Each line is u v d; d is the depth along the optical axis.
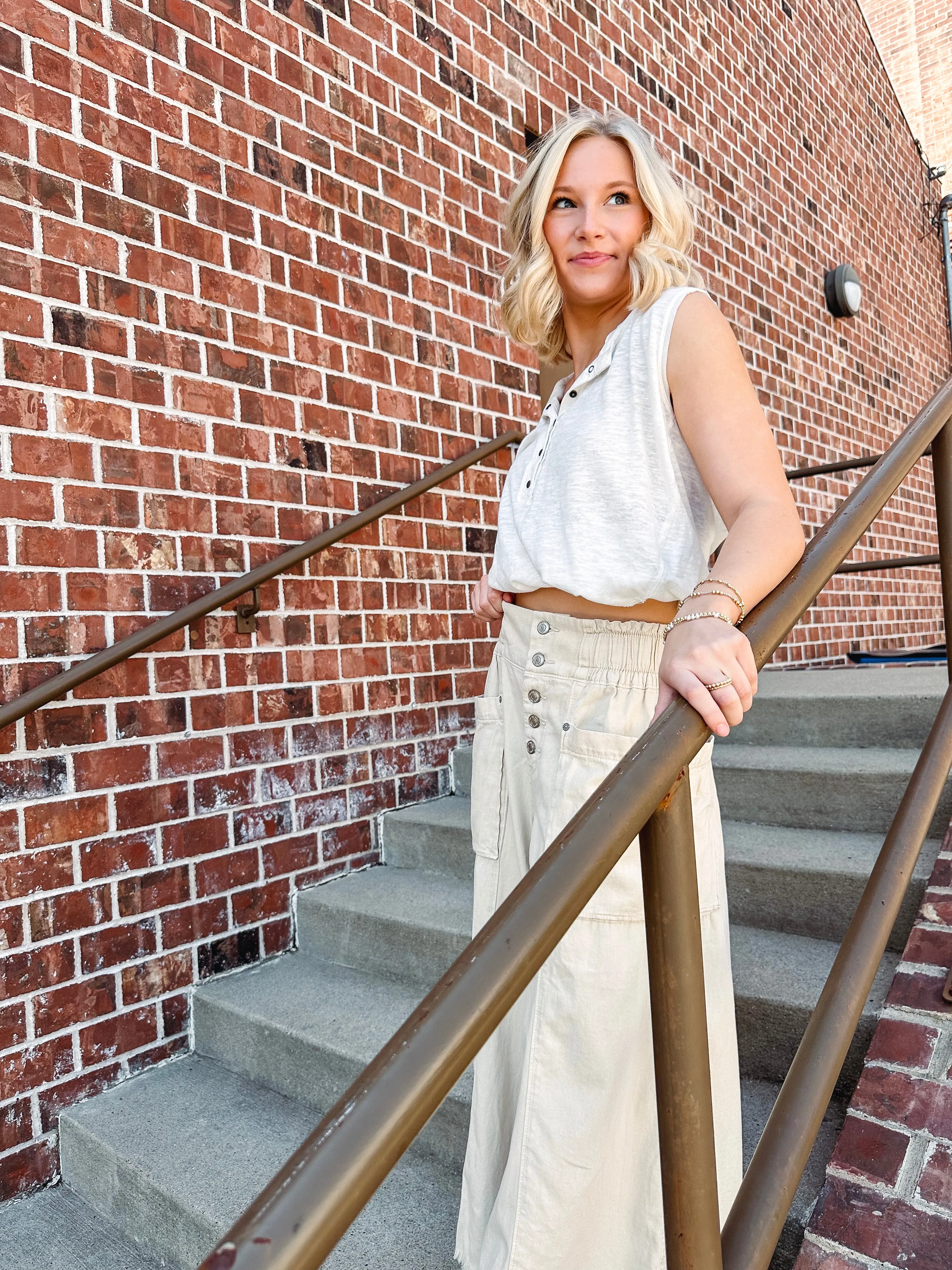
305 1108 1.87
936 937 1.43
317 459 2.48
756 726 2.63
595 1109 1.00
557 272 1.18
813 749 2.48
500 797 1.22
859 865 1.84
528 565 1.14
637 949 1.00
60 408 1.91
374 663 2.64
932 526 6.68
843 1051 0.92
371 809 2.61
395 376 2.74
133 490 2.03
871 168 6.34
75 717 1.92
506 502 1.24
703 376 0.97
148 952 2.03
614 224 1.12
